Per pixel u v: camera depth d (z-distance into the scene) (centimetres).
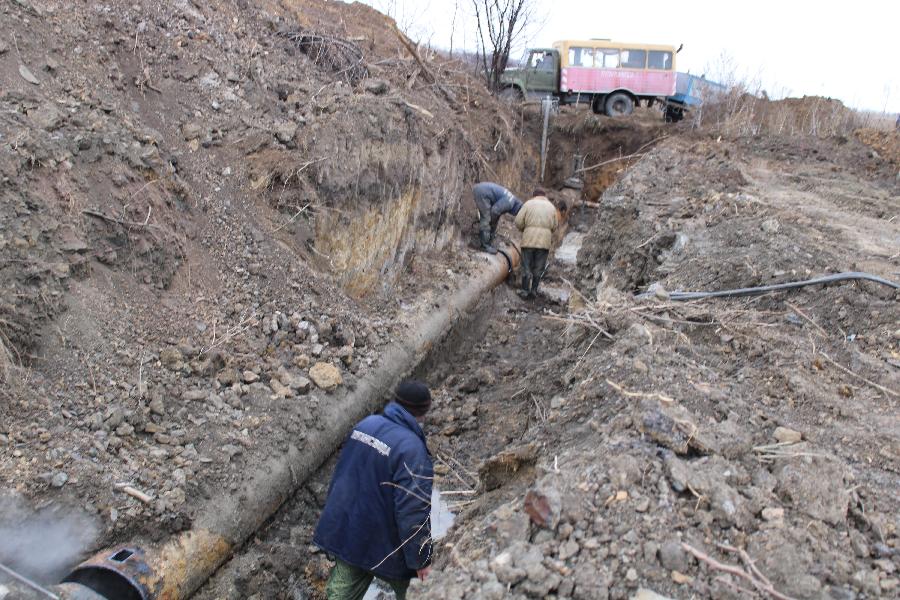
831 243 556
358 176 652
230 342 477
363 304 645
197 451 393
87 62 558
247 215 577
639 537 244
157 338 445
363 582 356
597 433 312
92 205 454
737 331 420
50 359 382
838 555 241
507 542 254
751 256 522
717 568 233
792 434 305
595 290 725
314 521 439
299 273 572
